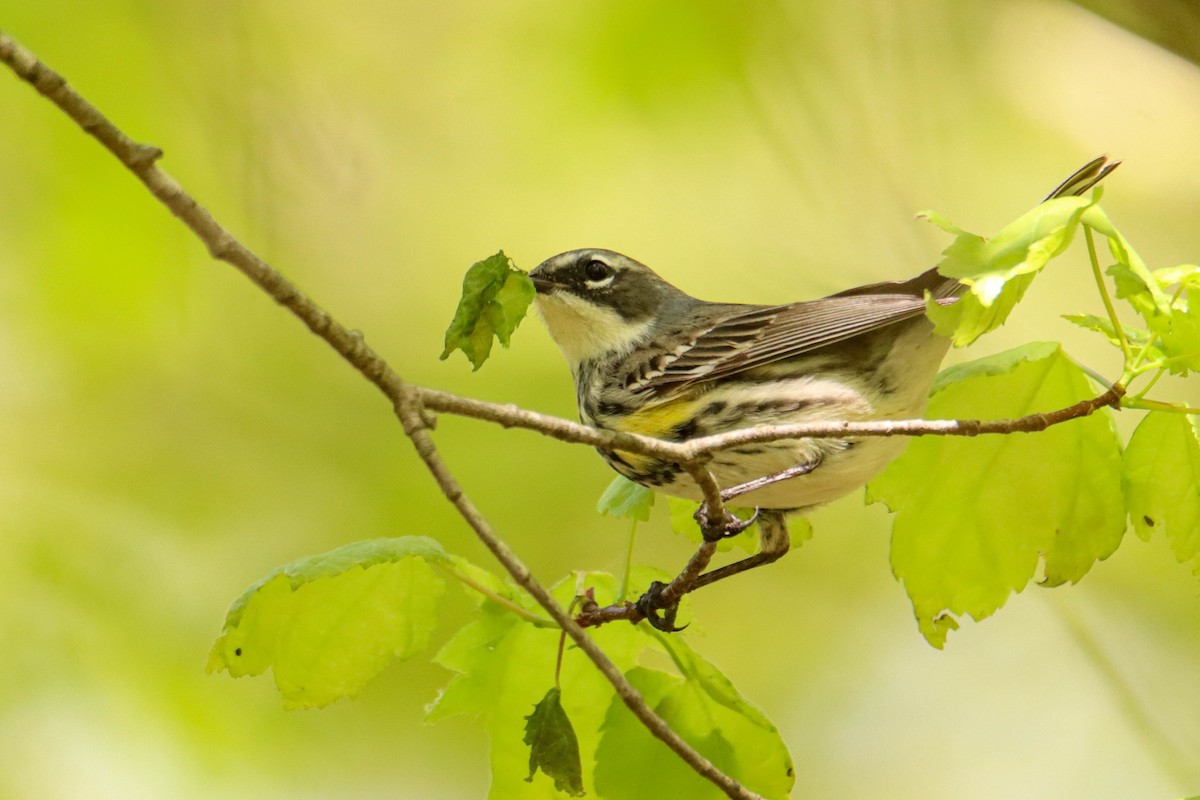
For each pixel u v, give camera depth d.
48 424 13.34
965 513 7.41
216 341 14.37
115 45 12.84
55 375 13.46
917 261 13.86
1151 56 13.91
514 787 7.06
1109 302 6.30
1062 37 14.18
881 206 13.83
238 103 13.30
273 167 13.74
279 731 12.04
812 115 13.73
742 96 13.78
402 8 14.95
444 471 5.36
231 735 11.55
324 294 15.12
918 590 7.51
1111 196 14.57
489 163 15.38
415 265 15.26
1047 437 7.25
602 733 7.09
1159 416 6.87
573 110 14.83
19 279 12.91
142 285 13.15
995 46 14.33
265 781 11.69
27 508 12.46
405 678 13.48
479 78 14.93
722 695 7.10
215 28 13.24
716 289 14.93
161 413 13.90
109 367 13.64
